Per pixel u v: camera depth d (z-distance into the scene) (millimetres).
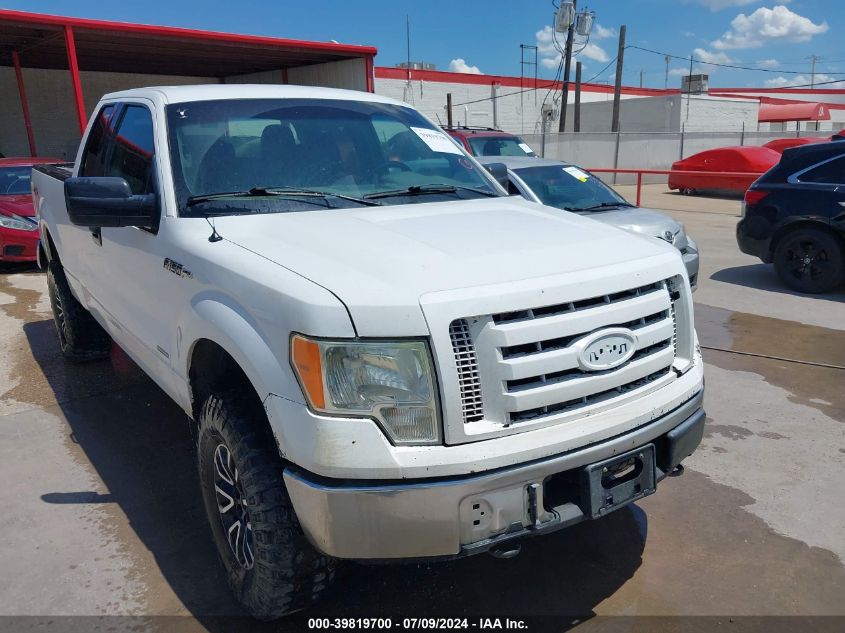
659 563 3172
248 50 17781
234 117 3520
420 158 3809
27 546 3309
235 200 3170
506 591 2992
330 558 2555
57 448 4324
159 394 5156
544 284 2352
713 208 16984
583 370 2404
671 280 2803
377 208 3184
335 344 2184
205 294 2738
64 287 5461
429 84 32125
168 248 3066
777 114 38531
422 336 2186
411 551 2221
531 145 24359
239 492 2674
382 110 4020
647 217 7344
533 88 35938
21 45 16875
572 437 2332
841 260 7742
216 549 3246
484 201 3459
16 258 9289
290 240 2750
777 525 3455
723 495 3740
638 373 2568
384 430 2197
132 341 3855
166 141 3332
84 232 4434
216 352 2830
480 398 2262
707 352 6070
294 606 2609
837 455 4168
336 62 19875
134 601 2932
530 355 2299
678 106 32625
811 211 7863
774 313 7289
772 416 4738
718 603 2902
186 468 4062
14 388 5316
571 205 7801
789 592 2965
